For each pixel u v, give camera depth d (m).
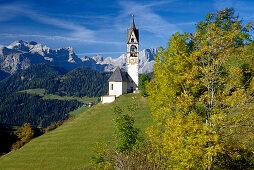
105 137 46.00
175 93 17.03
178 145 13.05
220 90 15.73
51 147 47.06
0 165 43.62
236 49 15.60
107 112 61.97
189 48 18.88
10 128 193.00
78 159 39.22
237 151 13.66
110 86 75.75
